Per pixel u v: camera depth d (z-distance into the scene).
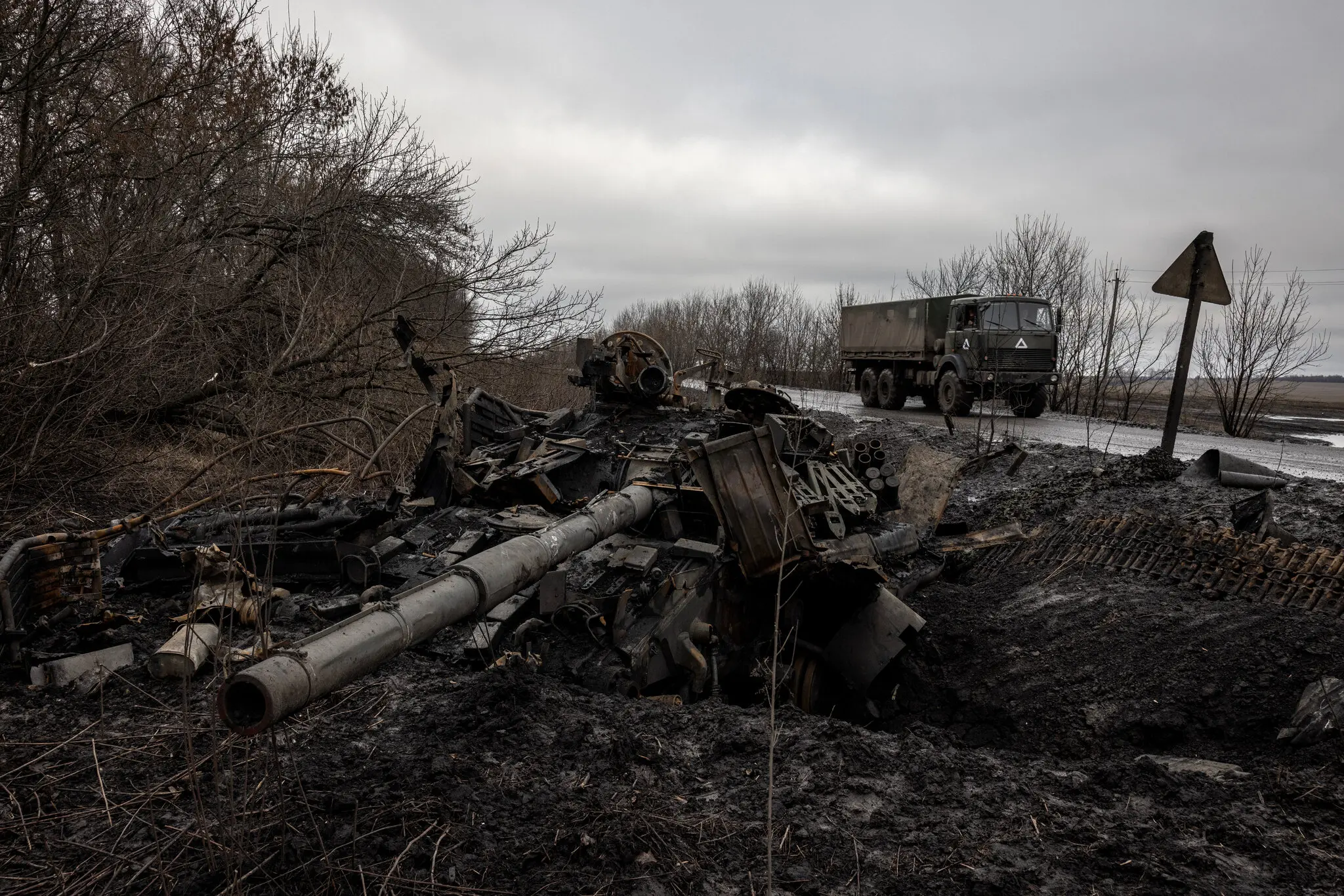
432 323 13.18
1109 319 23.88
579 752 4.15
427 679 4.94
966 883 3.20
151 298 10.12
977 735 6.26
